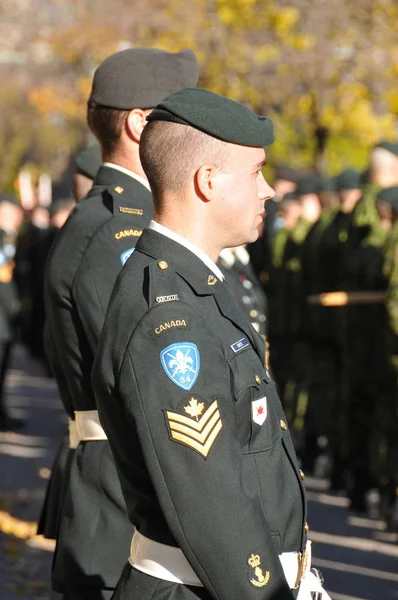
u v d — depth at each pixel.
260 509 3.54
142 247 3.78
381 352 10.35
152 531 3.67
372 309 10.39
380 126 17.45
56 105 25.80
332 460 12.12
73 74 24.50
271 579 3.50
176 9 17.80
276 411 3.75
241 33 17.50
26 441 14.91
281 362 13.20
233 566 3.46
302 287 12.82
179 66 5.30
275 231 15.05
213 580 3.48
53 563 5.31
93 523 5.05
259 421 3.66
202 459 3.47
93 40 19.55
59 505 5.51
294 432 14.38
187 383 3.51
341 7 17.31
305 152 18.30
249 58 17.31
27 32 22.34
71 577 5.07
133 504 3.75
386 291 9.69
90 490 5.09
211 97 3.71
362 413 10.75
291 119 18.08
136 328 3.60
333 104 17.28
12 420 15.92
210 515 3.46
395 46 17.45
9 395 19.38
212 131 3.66
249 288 7.82
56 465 5.71
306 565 3.83
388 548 9.86
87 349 5.11
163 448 3.49
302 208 13.65
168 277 3.67
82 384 5.12
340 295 10.30
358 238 10.77
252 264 15.16
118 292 3.74
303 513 3.77
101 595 5.02
